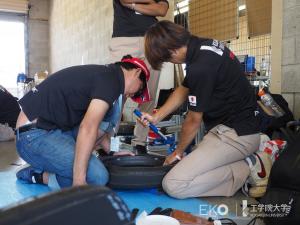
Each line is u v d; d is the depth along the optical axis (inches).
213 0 173.8
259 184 80.2
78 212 14.5
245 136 79.4
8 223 12.3
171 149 109.7
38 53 420.8
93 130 68.9
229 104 79.4
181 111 118.6
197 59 73.8
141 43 109.5
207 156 77.6
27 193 80.0
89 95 73.9
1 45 404.8
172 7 181.6
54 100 76.5
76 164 69.2
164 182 77.5
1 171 101.7
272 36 123.7
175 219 56.4
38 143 77.3
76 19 311.3
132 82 73.5
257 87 124.4
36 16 415.5
